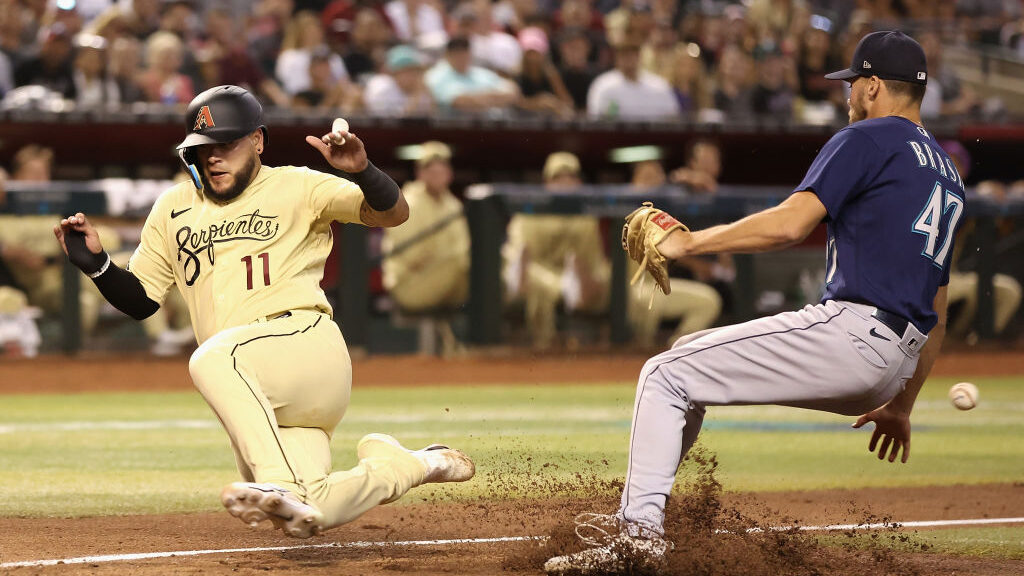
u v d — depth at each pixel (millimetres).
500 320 47969
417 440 27000
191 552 14492
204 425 30078
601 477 21516
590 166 57062
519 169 55875
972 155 56531
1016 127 53969
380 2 60156
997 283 52531
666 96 55281
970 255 52000
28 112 45406
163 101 49812
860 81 14352
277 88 53000
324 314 14289
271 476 12766
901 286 13234
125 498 19156
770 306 49938
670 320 49500
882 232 13273
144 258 14508
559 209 48062
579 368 45938
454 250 48375
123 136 47875
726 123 52906
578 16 63031
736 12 68938
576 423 31000
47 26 53375
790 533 15805
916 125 14008
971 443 28688
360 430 29047
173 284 14875
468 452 24922
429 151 47562
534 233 47906
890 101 14125
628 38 54469
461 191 55344
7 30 49938
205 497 19328
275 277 13945
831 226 13688
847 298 13289
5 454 24641
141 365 44500
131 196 44375
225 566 13539
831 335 13125
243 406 13016
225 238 14031
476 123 50219
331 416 13992
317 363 13664
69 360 44406
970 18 77625
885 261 13250
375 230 48000
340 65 54781
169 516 17500
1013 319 53125
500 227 47625
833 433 30641
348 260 46531
